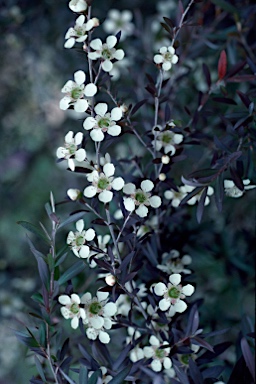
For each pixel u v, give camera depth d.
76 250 0.31
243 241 0.47
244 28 0.42
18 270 0.53
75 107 0.30
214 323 0.42
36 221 0.72
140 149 0.47
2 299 0.50
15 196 0.74
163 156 0.32
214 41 0.46
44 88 0.67
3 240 0.71
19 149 0.74
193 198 0.34
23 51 0.62
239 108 0.41
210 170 0.32
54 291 0.32
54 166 0.74
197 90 0.48
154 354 0.32
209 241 0.45
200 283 0.48
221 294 0.47
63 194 0.71
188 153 0.42
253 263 0.45
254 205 0.48
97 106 0.30
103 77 0.32
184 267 0.36
